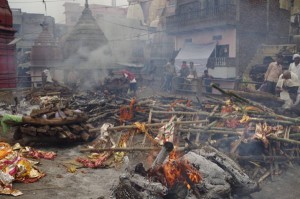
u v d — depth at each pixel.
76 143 8.07
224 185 4.37
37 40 27.16
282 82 9.36
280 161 6.22
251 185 4.66
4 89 15.00
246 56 21.28
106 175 5.84
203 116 8.32
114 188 4.68
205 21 21.98
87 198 4.82
